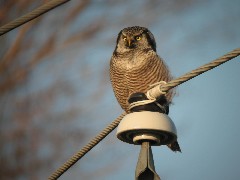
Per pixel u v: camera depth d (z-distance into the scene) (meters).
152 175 8.26
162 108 8.84
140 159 8.31
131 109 8.82
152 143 8.59
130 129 8.48
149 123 8.46
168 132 8.49
